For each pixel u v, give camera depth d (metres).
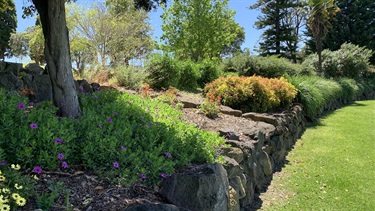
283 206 3.95
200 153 3.20
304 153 6.45
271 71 11.27
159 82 7.47
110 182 2.29
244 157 4.13
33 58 17.61
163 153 2.98
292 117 7.59
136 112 3.85
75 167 2.41
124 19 17.09
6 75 4.03
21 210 1.74
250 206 3.92
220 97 6.91
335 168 5.44
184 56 20.09
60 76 3.41
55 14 3.35
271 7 22.58
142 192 2.33
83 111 3.53
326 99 11.35
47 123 2.49
